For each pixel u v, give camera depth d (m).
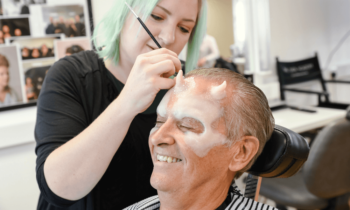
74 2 1.68
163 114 0.58
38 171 0.64
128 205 0.83
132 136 0.79
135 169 0.81
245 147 0.59
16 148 1.54
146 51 0.76
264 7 2.01
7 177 1.54
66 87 0.74
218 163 0.57
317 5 2.53
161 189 0.58
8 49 1.59
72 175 0.60
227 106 0.56
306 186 1.26
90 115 0.78
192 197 0.59
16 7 1.57
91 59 0.82
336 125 1.17
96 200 0.78
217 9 1.86
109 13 0.80
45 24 1.65
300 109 2.02
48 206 0.81
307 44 2.53
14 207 1.58
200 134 0.55
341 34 2.80
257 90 0.59
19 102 1.66
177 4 0.71
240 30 1.96
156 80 0.55
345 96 2.88
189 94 0.56
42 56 1.67
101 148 0.59
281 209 1.60
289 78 2.34
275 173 0.64
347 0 2.78
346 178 1.26
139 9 0.72
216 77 0.58
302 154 0.62
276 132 0.63
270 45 2.27
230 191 0.67
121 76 0.82
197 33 0.91
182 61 1.06
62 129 0.67
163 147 0.57
